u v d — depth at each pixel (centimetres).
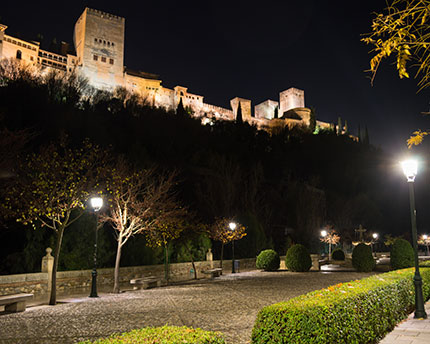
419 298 912
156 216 1936
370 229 5681
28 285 1493
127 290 1744
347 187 6359
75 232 1973
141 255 2297
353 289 699
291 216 4609
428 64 298
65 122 3206
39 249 1866
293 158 6475
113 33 8994
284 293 1462
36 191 1379
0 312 1126
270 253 2738
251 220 3534
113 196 1781
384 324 723
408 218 6272
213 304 1201
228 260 3036
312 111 10281
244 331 808
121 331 833
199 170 4322
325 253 5034
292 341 459
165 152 4353
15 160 1638
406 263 2234
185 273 2512
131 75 9319
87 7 8700
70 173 1461
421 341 660
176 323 903
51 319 994
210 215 3622
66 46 9131
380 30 299
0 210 1447
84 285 1767
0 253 1838
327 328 492
